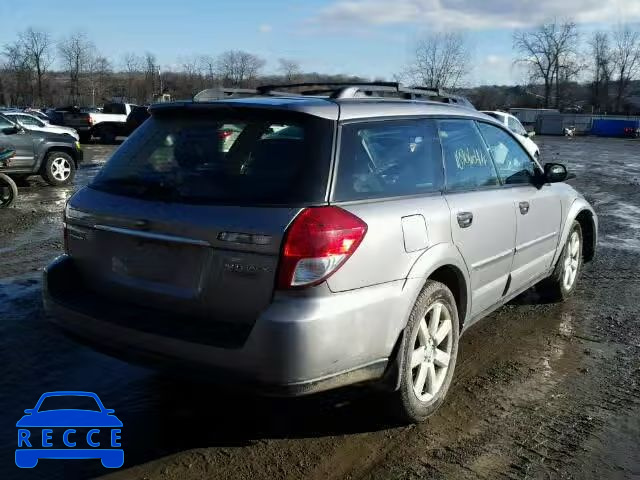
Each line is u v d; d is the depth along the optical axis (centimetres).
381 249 304
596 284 638
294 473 301
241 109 322
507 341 479
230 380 281
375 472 303
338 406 363
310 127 310
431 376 351
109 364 419
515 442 332
